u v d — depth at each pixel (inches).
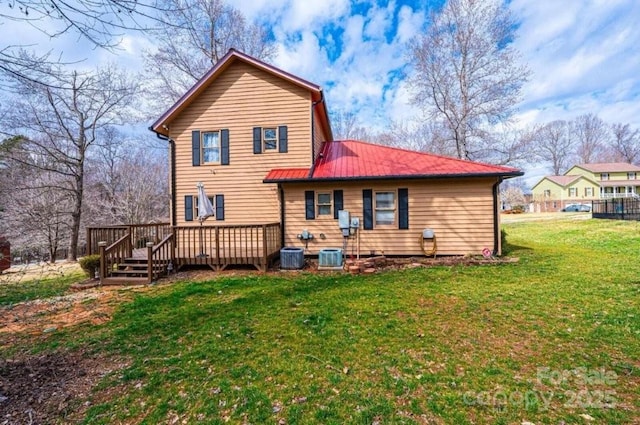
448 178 398.9
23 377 144.2
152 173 999.0
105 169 877.8
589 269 312.3
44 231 676.1
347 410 113.5
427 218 414.3
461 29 806.5
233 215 466.0
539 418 106.8
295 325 195.0
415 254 414.9
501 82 792.9
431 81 854.5
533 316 197.2
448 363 144.2
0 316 236.7
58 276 395.9
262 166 464.8
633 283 257.3
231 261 378.3
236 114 469.1
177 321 211.3
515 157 842.2
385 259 386.6
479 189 403.9
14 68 142.7
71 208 734.5
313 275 341.7
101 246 338.3
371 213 422.0
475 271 325.7
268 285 299.4
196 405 120.1
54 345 180.1
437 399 118.0
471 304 223.5
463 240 407.5
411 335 175.3
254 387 130.0
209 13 684.7
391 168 421.7
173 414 115.7
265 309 227.9
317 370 141.6
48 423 112.6
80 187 711.7
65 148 700.0
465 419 107.1
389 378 132.8
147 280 335.3
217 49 763.4
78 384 137.9
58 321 223.6
